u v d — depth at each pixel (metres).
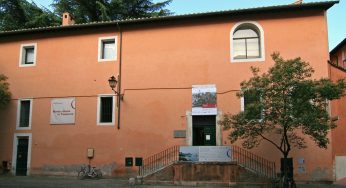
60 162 20.88
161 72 20.50
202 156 17.84
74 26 21.81
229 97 19.30
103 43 21.98
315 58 18.75
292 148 18.12
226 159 17.73
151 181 17.34
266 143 18.30
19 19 33.47
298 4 18.83
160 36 20.94
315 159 17.88
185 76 20.11
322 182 17.66
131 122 20.30
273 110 14.61
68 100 21.50
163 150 19.59
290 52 19.02
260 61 19.25
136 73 20.81
